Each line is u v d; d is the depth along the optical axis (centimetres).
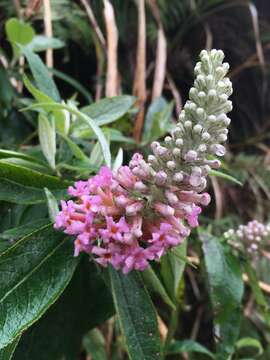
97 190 14
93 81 33
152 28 34
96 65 33
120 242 14
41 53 31
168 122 23
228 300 20
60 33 30
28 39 24
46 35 26
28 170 15
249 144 39
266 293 28
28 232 15
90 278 19
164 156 14
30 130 26
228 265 21
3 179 16
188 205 14
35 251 14
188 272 31
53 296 14
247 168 36
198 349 23
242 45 39
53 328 18
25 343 18
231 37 38
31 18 28
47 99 18
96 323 20
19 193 16
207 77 13
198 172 13
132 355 15
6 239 15
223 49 38
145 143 23
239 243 22
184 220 16
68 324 18
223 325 20
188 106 14
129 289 16
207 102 13
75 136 19
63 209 14
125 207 14
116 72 28
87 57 33
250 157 36
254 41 39
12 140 25
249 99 40
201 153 14
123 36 33
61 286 14
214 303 20
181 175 13
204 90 14
